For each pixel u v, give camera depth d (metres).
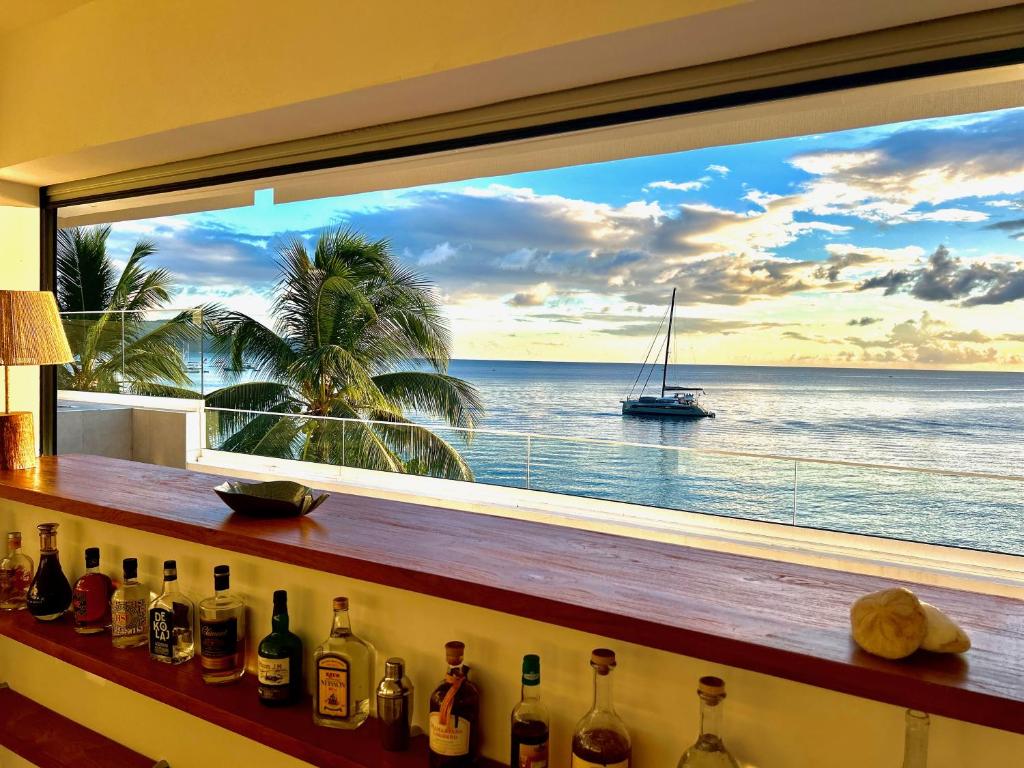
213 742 1.73
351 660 1.33
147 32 2.15
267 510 1.53
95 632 1.79
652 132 1.73
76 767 1.82
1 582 1.98
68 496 1.76
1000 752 0.88
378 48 1.70
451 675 1.18
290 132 2.11
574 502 5.43
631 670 1.12
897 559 3.66
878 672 0.81
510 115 1.80
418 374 10.43
